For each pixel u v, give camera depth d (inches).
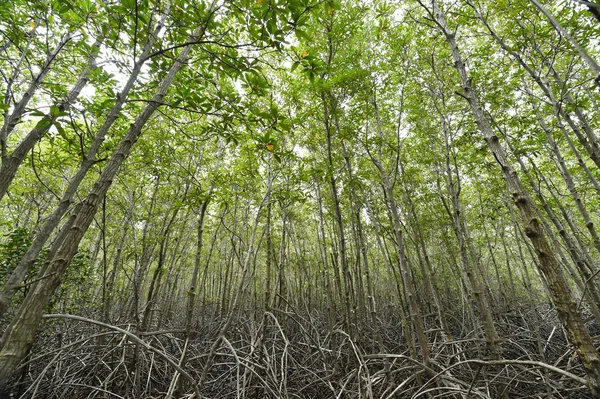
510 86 212.5
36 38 163.3
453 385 147.9
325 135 243.4
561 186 369.7
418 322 156.5
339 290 198.7
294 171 215.6
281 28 101.0
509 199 262.1
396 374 176.7
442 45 214.2
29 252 66.0
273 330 258.2
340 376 187.8
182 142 232.7
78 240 69.8
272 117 116.4
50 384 176.1
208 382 197.6
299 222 445.4
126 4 89.5
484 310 160.1
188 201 175.2
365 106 199.6
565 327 74.5
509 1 171.2
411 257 402.9
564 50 173.9
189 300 153.1
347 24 188.7
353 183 211.0
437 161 265.7
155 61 111.6
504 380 168.1
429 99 253.4
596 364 67.9
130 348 202.1
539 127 247.0
